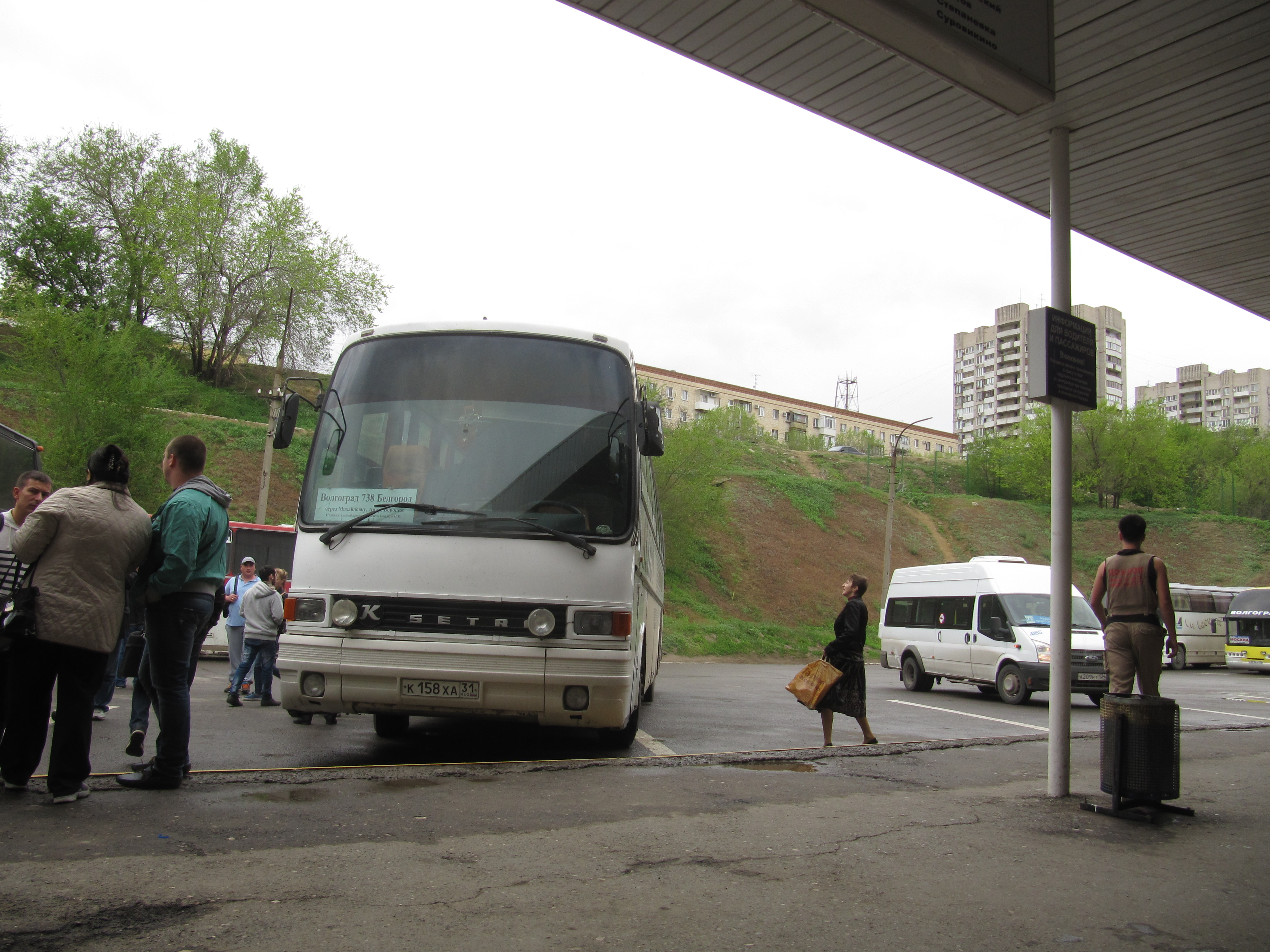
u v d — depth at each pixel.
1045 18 5.27
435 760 7.53
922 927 3.56
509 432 7.41
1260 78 6.14
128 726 9.12
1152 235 8.57
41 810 4.85
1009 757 8.29
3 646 5.04
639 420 7.68
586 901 3.71
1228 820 5.74
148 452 26.69
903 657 20.33
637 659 7.84
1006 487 69.12
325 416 7.61
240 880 3.80
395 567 6.93
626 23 5.62
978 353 158.12
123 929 3.22
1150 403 69.50
